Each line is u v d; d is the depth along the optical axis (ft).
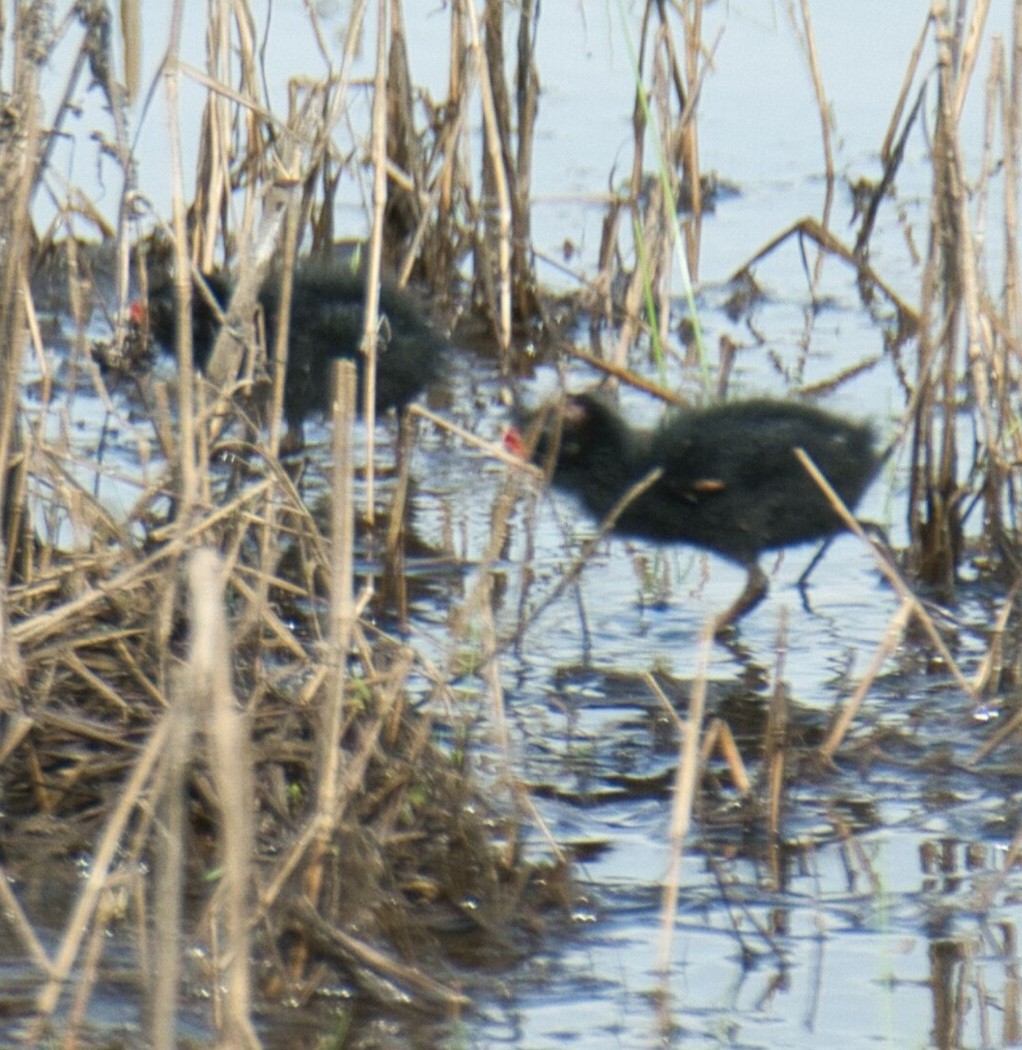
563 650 35.65
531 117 52.80
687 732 24.91
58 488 30.83
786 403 38.81
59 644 27.09
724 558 38.09
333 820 24.25
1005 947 25.20
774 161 65.98
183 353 26.94
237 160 54.54
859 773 30.76
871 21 73.41
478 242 53.78
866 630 36.91
